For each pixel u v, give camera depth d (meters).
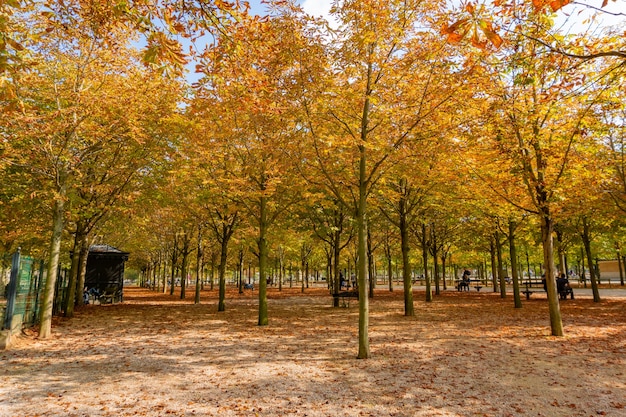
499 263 22.75
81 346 9.26
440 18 7.28
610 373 6.52
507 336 10.01
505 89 9.46
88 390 5.88
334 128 8.59
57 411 5.02
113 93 10.70
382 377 6.47
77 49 10.58
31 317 11.69
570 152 9.98
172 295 31.38
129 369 7.09
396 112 8.27
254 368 7.11
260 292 12.86
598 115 9.08
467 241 25.12
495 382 6.13
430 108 8.22
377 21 7.85
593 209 12.32
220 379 6.43
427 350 8.47
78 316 15.28
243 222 18.31
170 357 8.04
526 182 10.34
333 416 4.82
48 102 11.57
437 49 7.40
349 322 13.10
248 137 12.30
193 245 32.50
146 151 13.44
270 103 7.31
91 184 13.12
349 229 20.78
